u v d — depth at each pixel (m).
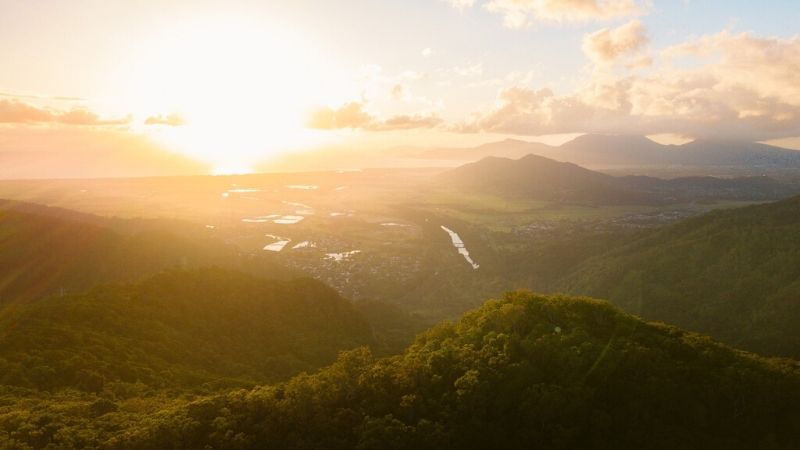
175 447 45.31
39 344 73.00
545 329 63.81
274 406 50.00
